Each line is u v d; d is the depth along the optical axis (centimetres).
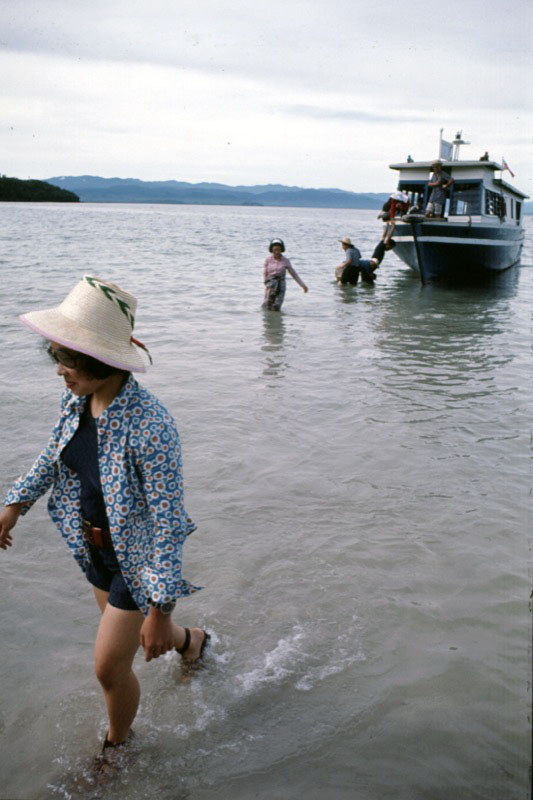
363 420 629
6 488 467
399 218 1798
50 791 250
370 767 258
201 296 1416
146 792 249
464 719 280
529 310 1388
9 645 325
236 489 483
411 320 1207
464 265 1850
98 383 236
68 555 404
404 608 353
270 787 250
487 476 511
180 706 289
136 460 234
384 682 302
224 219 9238
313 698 293
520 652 321
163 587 234
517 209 2372
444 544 415
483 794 245
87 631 338
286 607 354
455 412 657
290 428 604
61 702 291
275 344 955
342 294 1576
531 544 415
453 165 1831
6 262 2003
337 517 446
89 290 236
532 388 746
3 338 909
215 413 638
